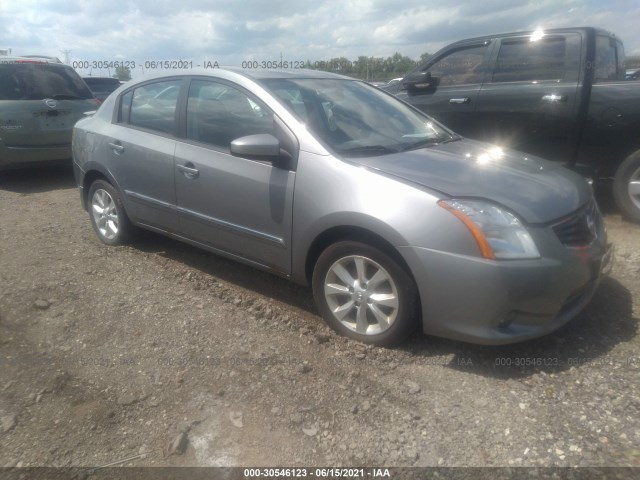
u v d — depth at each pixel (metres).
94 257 4.81
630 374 2.98
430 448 2.49
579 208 3.26
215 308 3.84
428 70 6.62
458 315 2.95
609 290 4.00
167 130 4.37
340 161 3.35
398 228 3.00
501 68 5.93
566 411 2.71
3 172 8.74
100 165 4.90
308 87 4.07
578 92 5.37
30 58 8.16
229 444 2.54
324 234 3.37
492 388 2.90
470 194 3.00
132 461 2.44
